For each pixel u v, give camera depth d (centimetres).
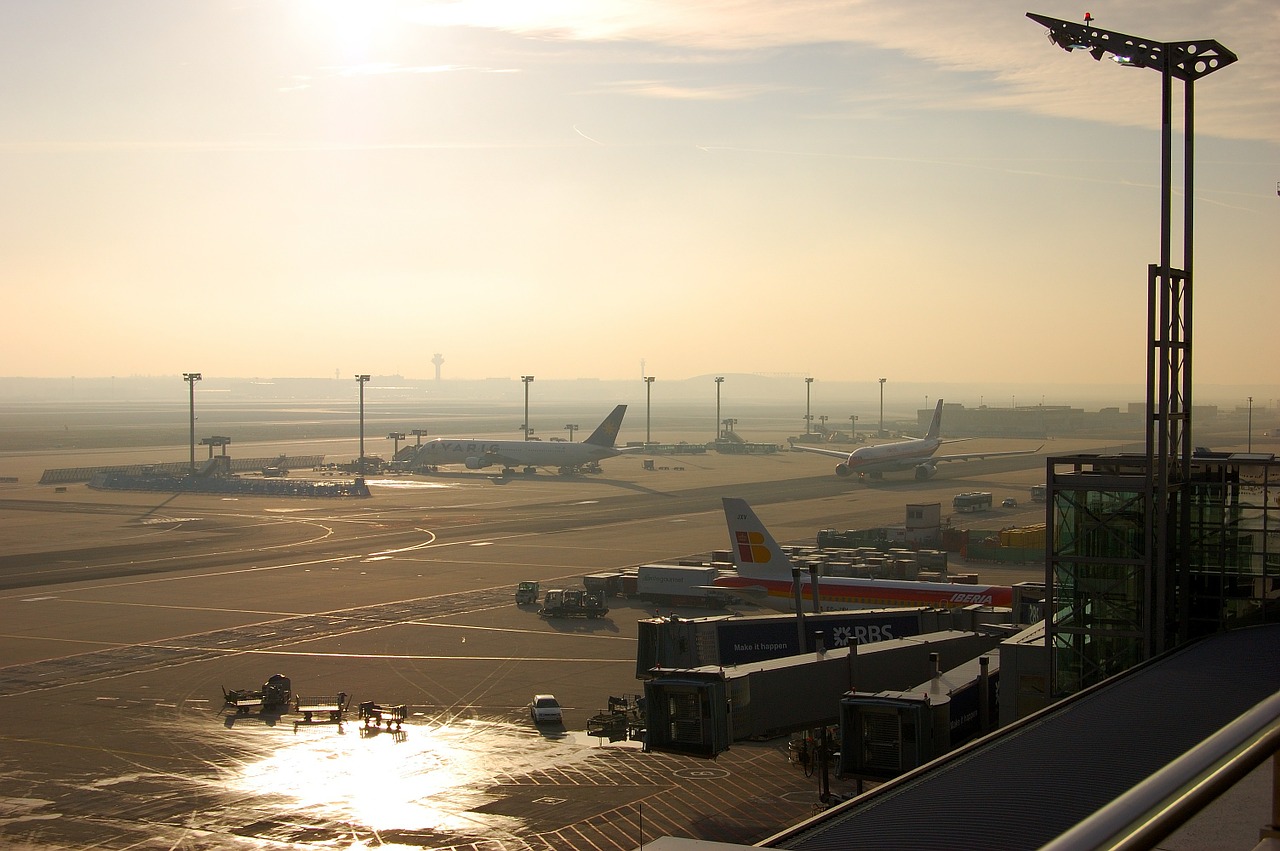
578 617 9712
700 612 10012
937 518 14050
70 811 5019
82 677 7581
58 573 12006
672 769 5656
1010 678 5166
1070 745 3155
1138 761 2969
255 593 10812
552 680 7538
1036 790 2761
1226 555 5197
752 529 8619
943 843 2434
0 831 4775
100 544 14212
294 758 5822
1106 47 4956
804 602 8300
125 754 5884
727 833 4756
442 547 13850
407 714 6688
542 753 5928
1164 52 4909
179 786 5369
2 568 12338
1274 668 4041
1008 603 7806
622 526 15788
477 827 4844
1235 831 1210
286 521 16600
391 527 15850
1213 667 4100
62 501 19525
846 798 5128
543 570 12088
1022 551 13088
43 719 6556
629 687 7344
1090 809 2598
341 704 6712
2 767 5662
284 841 4678
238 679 7544
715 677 4544
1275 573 5122
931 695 4519
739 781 5469
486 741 6147
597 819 4938
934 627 7062
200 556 13212
